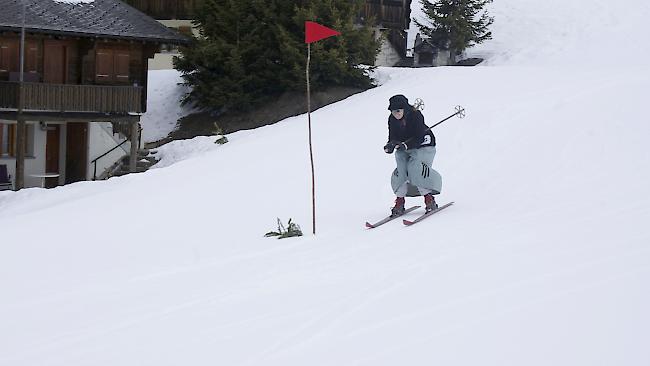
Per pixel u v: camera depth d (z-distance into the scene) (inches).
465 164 573.6
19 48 973.2
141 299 312.5
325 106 1049.5
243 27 1184.8
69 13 992.9
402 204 449.1
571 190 465.4
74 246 440.5
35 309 306.0
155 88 1305.4
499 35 1702.8
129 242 445.1
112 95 984.9
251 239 428.5
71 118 956.0
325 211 496.4
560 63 1504.7
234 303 296.0
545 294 269.4
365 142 724.0
